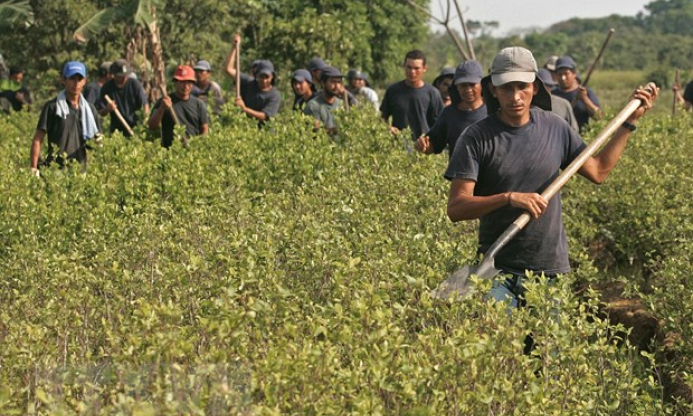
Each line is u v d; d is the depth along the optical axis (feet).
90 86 76.43
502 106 31.76
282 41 120.16
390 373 23.85
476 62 48.37
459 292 28.89
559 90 73.05
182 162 51.11
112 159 54.90
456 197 31.81
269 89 75.56
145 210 43.14
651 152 55.77
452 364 24.09
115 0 141.90
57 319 28.91
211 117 68.39
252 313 25.36
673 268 35.70
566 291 29.94
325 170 51.06
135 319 26.71
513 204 30.73
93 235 39.14
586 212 49.93
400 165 50.29
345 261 32.40
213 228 38.58
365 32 146.30
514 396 24.79
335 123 63.31
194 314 29.71
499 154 31.96
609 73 466.70
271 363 23.09
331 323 26.08
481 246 33.30
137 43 133.39
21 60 147.23
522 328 27.20
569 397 27.55
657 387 30.96
